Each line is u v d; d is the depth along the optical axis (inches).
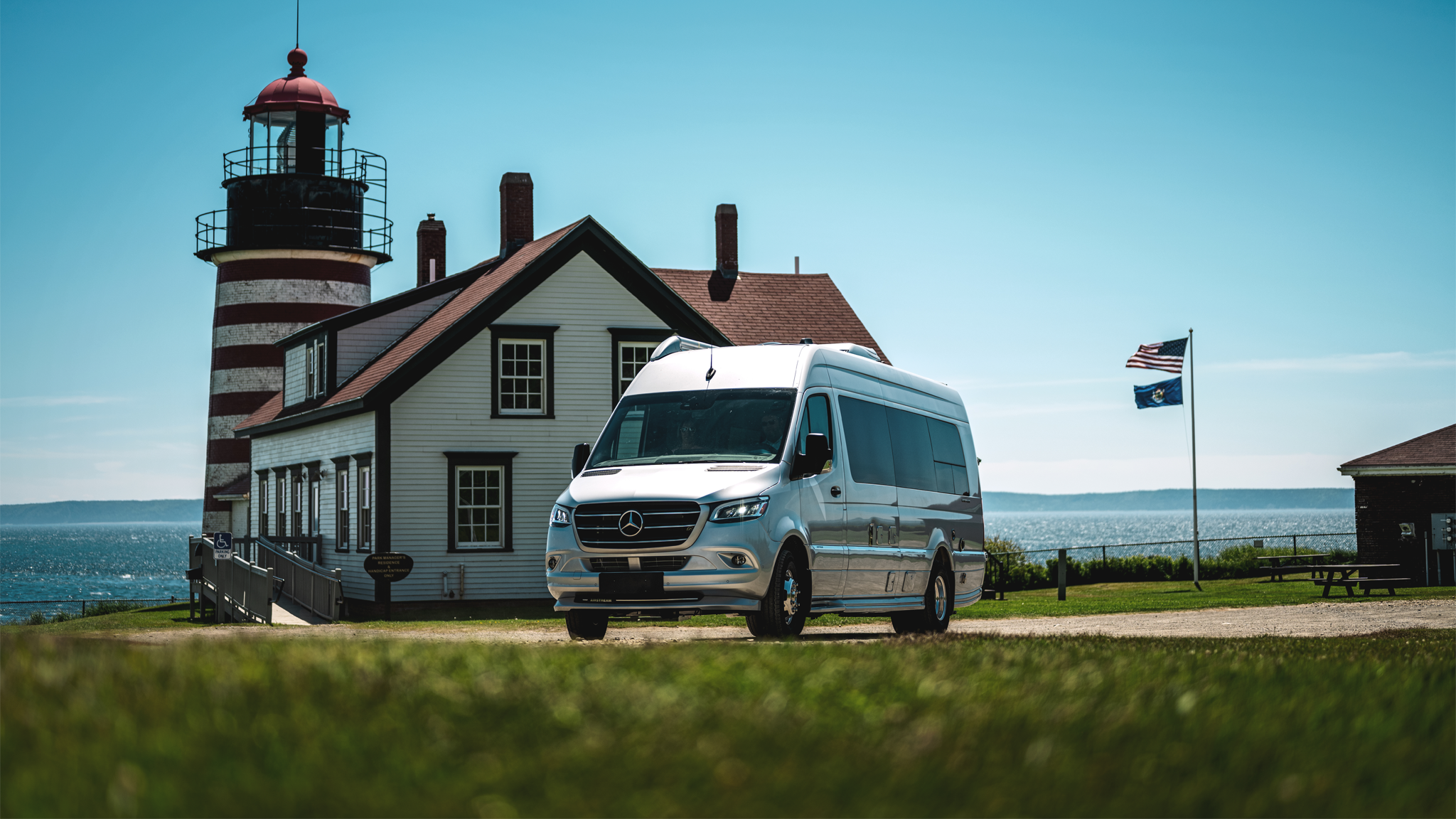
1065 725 200.5
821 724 195.8
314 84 1769.2
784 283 1547.7
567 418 1234.0
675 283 1496.1
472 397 1205.1
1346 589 1230.3
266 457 1553.9
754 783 162.4
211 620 1236.5
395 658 260.5
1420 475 1437.0
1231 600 1085.8
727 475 520.7
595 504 519.5
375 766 166.1
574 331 1240.2
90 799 149.1
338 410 1230.9
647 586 508.1
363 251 1756.9
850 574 578.2
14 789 151.5
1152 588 1323.8
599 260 1251.2
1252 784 171.2
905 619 677.9
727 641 426.6
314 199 1729.8
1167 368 1352.1
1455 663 313.7
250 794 150.5
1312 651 403.9
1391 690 252.2
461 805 150.3
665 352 609.9
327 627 775.7
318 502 1349.7
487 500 1207.6
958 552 706.8
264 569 1042.7
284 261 1724.9
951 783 165.0
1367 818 158.7
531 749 177.9
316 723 186.4
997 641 431.8
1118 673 276.4
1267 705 228.1
